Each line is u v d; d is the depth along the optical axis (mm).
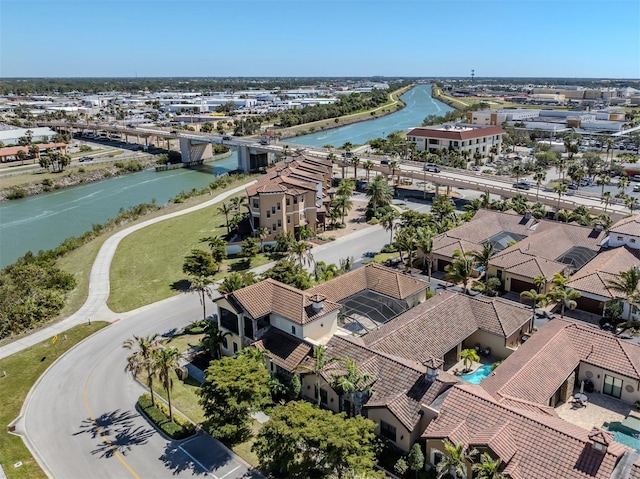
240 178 165875
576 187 135375
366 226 109438
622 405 48094
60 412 49594
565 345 51000
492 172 157625
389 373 45906
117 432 46375
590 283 67000
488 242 85750
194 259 80562
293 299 54031
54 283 80250
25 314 68125
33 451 44094
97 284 81625
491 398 40562
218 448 43844
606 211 103000
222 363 45938
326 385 47844
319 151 176000
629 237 77312
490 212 96812
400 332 53156
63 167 182875
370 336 54531
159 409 49094
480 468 33281
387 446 42531
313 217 102812
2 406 50719
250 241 90250
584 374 50500
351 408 46094
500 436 36312
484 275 79875
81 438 45625
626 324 58000
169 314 70250
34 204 147125
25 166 187500
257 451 41094
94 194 158375
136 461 42500
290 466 38375
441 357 52719
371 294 65438
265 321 55250
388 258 88875
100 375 55875
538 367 47219
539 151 186250
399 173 140250
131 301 74875
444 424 39281
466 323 57375
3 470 41531
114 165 192250
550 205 112188
